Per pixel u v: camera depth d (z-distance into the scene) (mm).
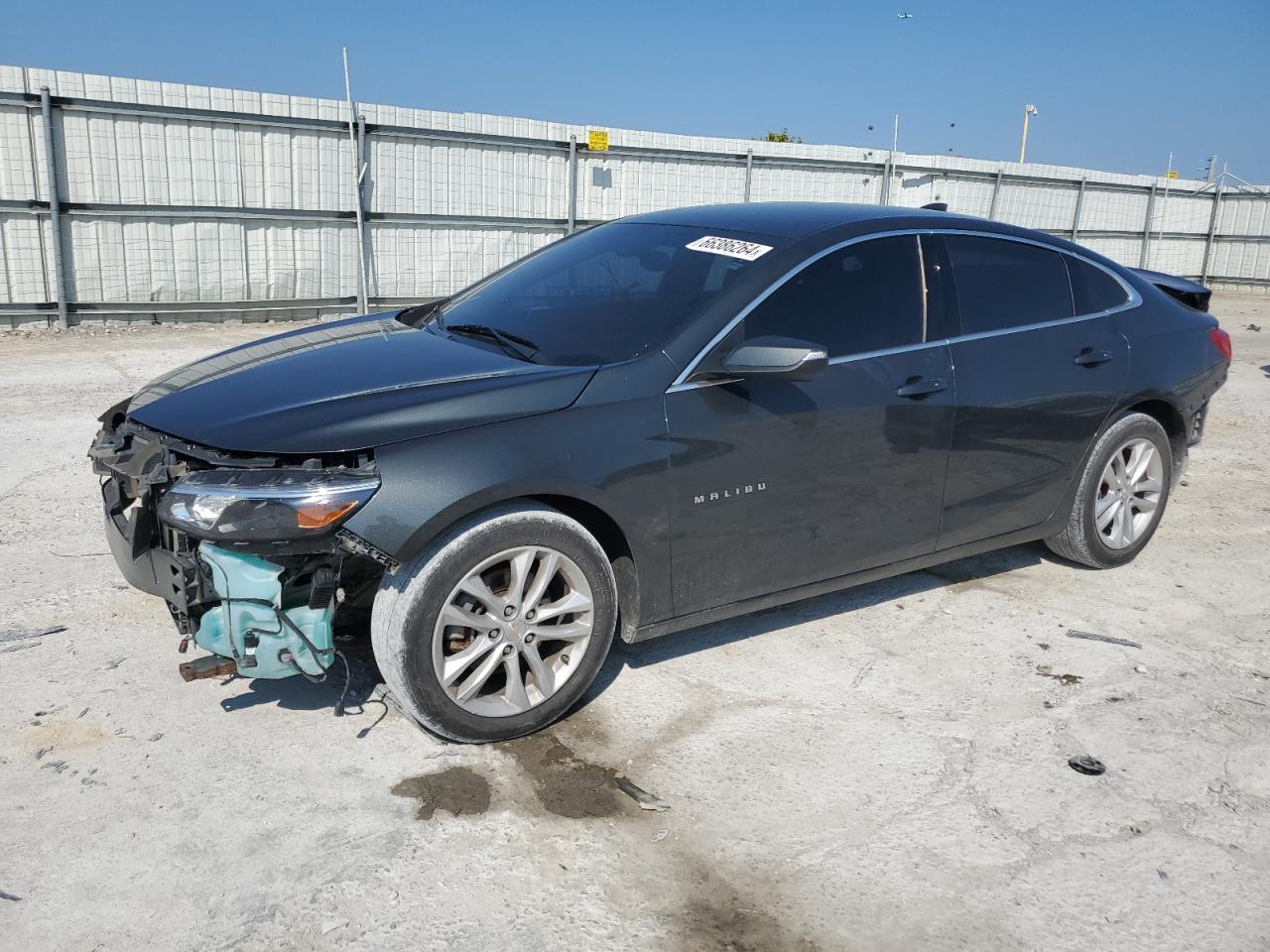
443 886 2477
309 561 2840
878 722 3314
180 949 2252
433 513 2770
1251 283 23219
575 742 3135
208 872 2498
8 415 7211
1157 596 4473
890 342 3682
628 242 4039
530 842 2650
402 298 13844
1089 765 3094
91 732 3100
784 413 3367
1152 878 2600
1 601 4027
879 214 3922
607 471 3037
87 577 4289
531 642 3066
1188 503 5953
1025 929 2408
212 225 12172
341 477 2730
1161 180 21781
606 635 3195
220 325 12445
